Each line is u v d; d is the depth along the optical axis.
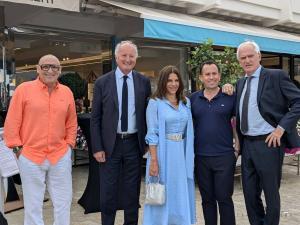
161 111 4.23
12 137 4.01
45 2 5.80
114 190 4.34
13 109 4.02
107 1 7.70
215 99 4.27
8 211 5.65
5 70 7.54
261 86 4.07
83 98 8.61
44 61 4.01
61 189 4.20
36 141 4.05
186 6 9.39
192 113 4.37
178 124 4.25
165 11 8.95
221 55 7.34
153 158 4.24
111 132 4.25
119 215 5.54
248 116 4.12
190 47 10.35
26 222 4.15
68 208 4.27
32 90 4.03
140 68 9.60
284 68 12.98
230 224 4.30
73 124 4.29
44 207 5.87
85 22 8.70
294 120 3.97
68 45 8.58
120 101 4.26
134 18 8.43
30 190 4.09
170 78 4.23
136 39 9.53
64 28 8.40
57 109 4.09
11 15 7.41
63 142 4.20
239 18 10.81
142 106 4.33
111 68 9.27
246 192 4.26
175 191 4.29
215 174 4.28
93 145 4.30
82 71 8.76
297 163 8.86
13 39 7.67
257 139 4.11
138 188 4.43
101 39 9.12
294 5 11.27
